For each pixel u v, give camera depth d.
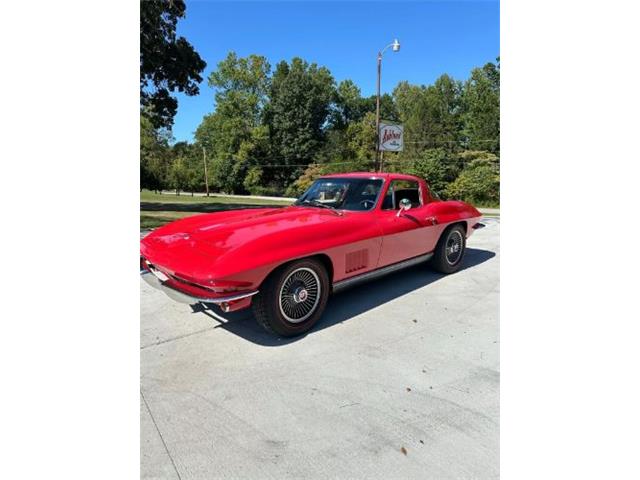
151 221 10.95
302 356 2.83
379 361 2.75
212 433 1.99
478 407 2.20
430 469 1.74
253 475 1.72
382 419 2.10
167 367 2.67
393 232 3.93
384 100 51.47
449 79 43.44
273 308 2.94
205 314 3.65
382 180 4.23
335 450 1.87
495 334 3.21
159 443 1.91
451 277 4.96
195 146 58.91
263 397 2.32
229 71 48.78
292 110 46.16
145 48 14.38
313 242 3.14
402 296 4.19
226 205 21.69
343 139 43.94
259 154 48.34
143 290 4.34
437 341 3.07
